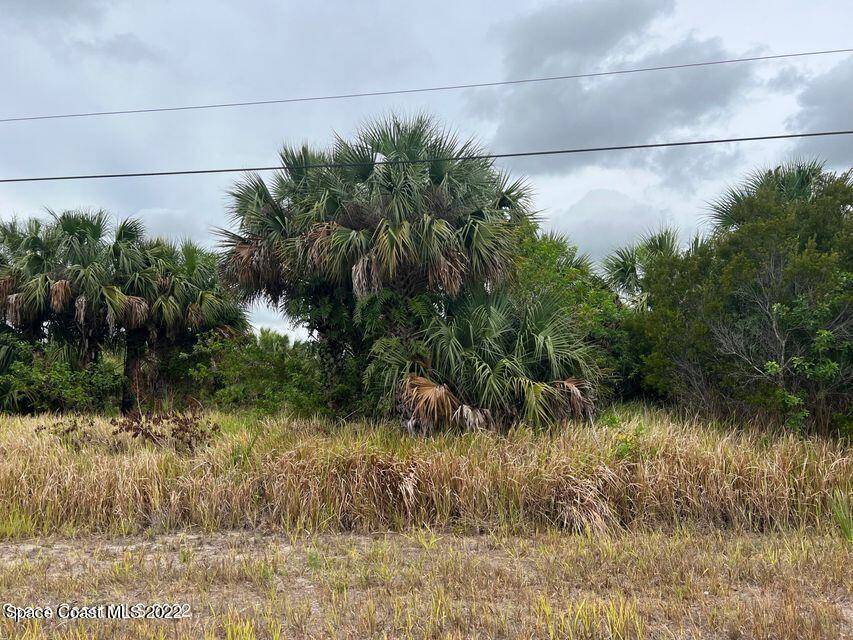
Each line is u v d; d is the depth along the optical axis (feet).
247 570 18.02
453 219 34.45
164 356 54.95
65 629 14.17
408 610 14.80
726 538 21.85
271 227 36.83
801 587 16.53
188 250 56.59
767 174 42.22
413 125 35.68
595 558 19.20
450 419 29.25
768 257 32.17
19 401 47.88
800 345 31.81
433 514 23.82
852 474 24.45
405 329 34.12
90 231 52.31
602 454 25.44
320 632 13.88
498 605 15.57
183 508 23.97
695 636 13.50
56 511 23.45
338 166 35.60
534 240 41.42
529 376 31.99
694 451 25.45
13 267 50.31
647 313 38.60
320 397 35.94
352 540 21.99
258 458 25.86
